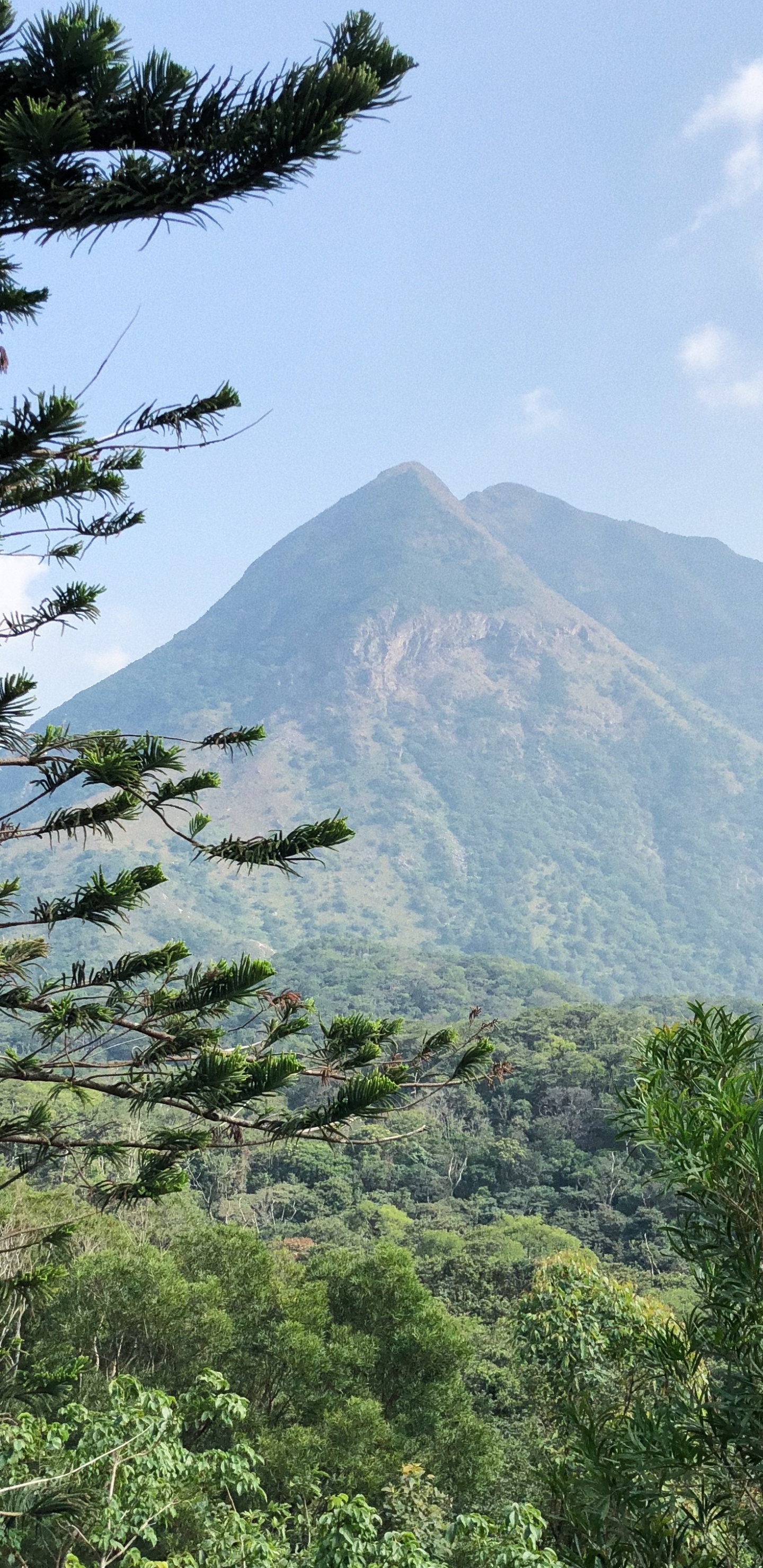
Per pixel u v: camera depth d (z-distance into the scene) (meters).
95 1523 8.98
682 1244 4.00
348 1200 73.12
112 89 2.74
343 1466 17.06
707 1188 3.76
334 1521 8.51
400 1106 4.09
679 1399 4.20
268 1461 16.66
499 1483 19.19
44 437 3.07
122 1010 4.05
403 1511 13.48
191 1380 18.67
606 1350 11.37
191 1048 4.12
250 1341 19.95
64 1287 18.55
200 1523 10.79
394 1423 19.61
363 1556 8.50
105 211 2.85
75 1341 18.44
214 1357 19.38
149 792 4.18
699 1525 4.01
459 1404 20.30
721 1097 3.79
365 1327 21.59
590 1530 4.11
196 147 2.84
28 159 2.69
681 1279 48.28
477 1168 77.12
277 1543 10.62
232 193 2.92
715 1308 3.88
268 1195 70.81
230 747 4.39
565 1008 105.94
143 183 2.80
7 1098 27.17
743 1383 3.78
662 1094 4.04
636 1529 4.17
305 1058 4.21
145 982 4.23
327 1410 18.73
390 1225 66.31
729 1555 4.20
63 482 3.64
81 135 2.65
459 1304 45.31
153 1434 9.89
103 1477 9.37
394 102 2.92
